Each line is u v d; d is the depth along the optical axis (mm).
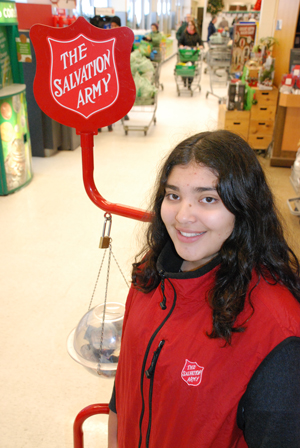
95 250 3717
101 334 1404
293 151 5605
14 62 4801
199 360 768
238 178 753
